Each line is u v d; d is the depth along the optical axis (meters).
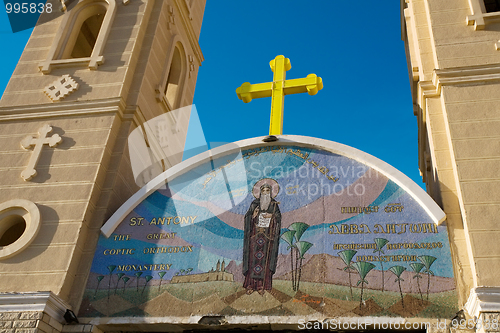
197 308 9.52
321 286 9.39
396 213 10.07
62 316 9.68
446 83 11.27
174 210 11.02
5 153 12.27
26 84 13.61
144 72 13.71
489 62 11.47
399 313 8.88
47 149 12.17
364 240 9.83
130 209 11.10
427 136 12.25
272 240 10.18
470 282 9.02
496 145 10.22
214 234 10.50
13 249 10.45
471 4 12.35
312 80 12.98
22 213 11.16
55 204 11.16
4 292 9.59
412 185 10.28
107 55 13.80
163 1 15.58
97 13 15.34
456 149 10.30
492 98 10.88
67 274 10.10
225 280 9.79
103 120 12.48
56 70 13.76
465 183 9.84
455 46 11.90
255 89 13.30
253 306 9.37
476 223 9.30
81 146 12.09
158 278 10.04
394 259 9.49
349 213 10.25
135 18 14.58
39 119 12.77
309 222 10.28
